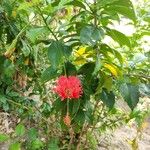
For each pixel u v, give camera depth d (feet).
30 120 1.94
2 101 1.94
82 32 1.22
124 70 1.46
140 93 1.44
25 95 2.05
